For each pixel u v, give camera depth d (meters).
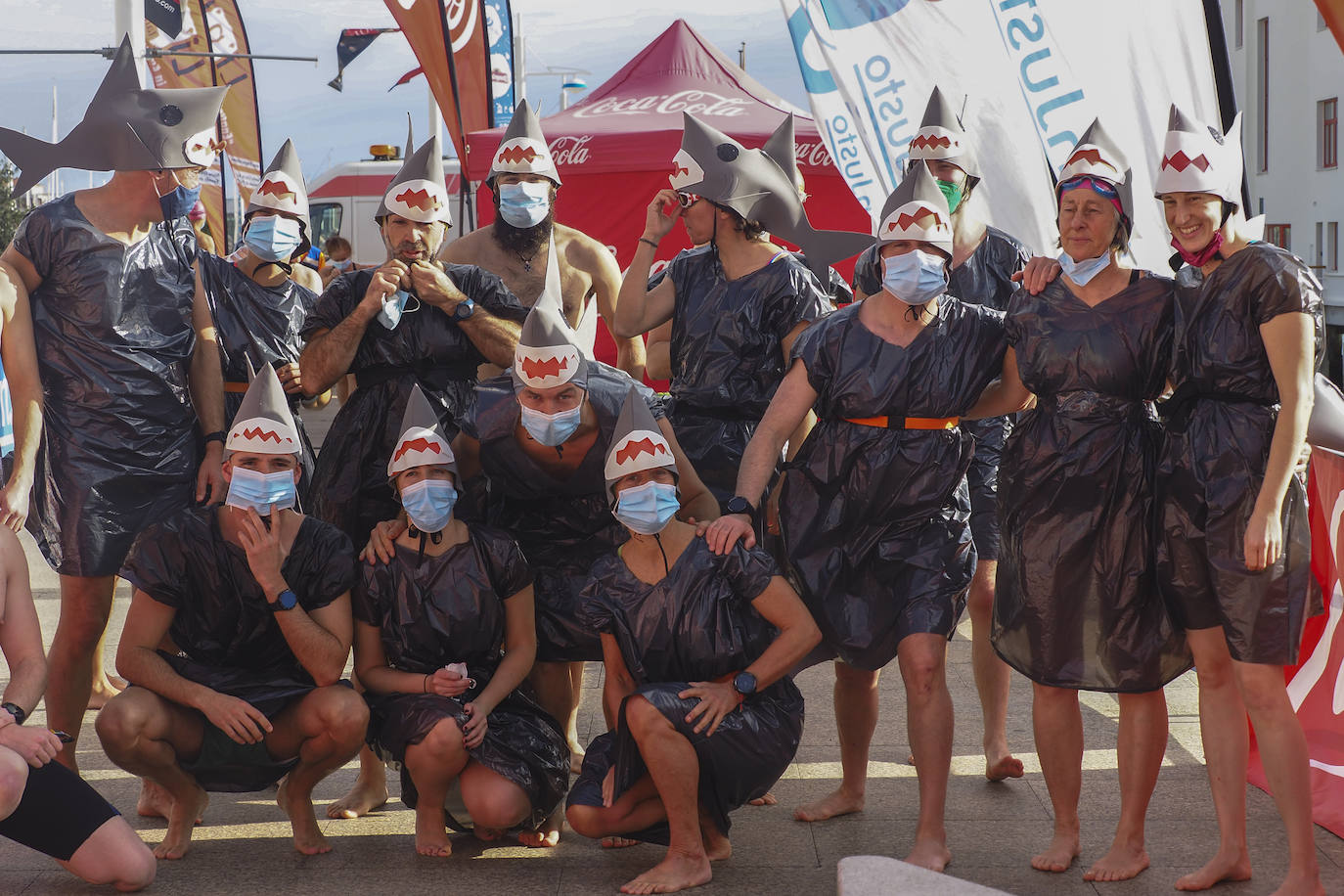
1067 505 3.72
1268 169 28.14
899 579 3.99
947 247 3.82
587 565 4.39
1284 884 3.50
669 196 4.62
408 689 3.98
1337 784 4.16
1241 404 3.52
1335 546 4.36
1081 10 5.45
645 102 11.49
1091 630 3.75
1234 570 3.49
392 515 4.55
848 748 4.29
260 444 3.85
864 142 6.04
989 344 3.92
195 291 4.75
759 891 3.69
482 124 9.73
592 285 5.53
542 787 3.96
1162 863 3.83
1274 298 3.39
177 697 3.84
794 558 4.04
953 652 6.34
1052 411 3.76
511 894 3.68
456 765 3.86
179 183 4.47
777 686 3.97
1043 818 4.23
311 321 4.52
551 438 3.96
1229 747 3.67
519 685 4.27
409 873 3.84
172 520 3.96
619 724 3.75
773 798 4.45
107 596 4.54
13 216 33.53
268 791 4.60
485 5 9.59
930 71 5.93
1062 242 3.73
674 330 4.71
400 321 4.46
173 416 4.59
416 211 4.38
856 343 3.92
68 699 4.52
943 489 3.95
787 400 4.00
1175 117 3.54
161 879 3.79
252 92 11.68
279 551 3.87
